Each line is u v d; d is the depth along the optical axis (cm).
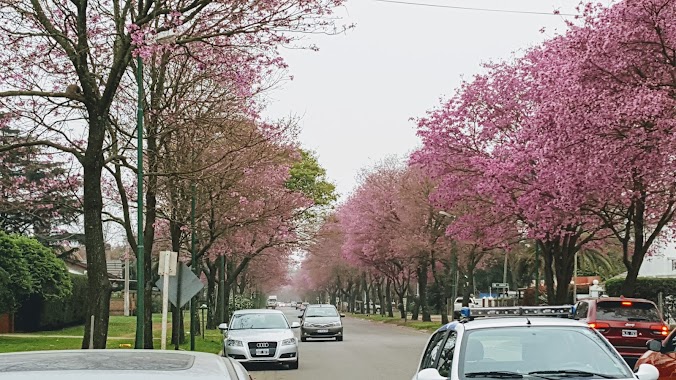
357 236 6519
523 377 745
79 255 8469
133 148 2319
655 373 784
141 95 2028
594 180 2409
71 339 3716
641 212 2797
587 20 2433
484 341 801
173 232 3178
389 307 8194
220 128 2481
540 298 5381
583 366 771
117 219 2556
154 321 6166
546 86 2661
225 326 2562
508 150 3331
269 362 2414
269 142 3000
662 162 2286
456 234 3812
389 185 6050
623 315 1998
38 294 3919
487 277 8850
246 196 3500
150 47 1795
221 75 2222
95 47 2038
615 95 2277
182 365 347
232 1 1895
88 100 1817
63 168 3850
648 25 2247
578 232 3469
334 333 4019
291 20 1923
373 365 2527
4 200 2970
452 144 3656
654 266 5716
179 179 2530
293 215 4391
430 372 779
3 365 341
